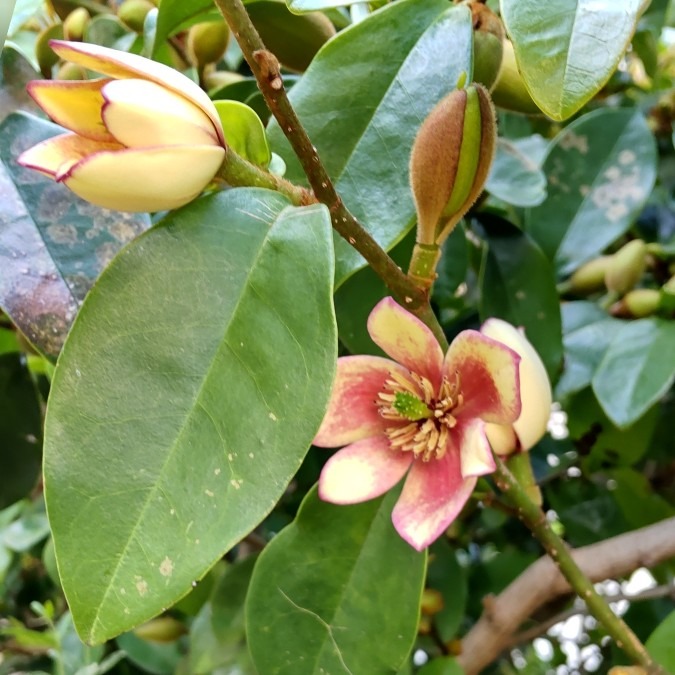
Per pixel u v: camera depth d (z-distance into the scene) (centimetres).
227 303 9
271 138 12
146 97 9
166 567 8
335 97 13
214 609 19
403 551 14
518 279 18
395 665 13
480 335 11
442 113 10
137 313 9
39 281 12
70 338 9
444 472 12
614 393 17
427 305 12
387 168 12
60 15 19
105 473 8
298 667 13
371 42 13
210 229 9
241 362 9
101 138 9
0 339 19
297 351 9
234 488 8
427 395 12
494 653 19
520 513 13
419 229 11
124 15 17
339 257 12
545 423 13
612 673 13
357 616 13
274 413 9
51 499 8
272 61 9
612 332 19
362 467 12
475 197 11
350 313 16
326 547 14
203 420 9
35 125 13
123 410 9
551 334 18
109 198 9
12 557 29
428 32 13
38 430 18
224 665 19
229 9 9
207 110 9
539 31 9
